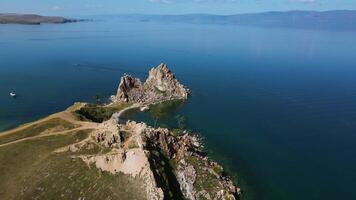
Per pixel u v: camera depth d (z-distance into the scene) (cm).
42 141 18975
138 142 17838
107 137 18238
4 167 17538
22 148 18562
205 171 18962
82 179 16588
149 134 18800
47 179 16712
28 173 17162
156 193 15650
